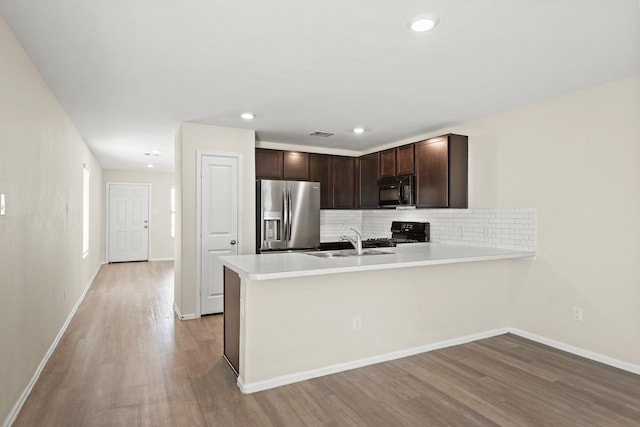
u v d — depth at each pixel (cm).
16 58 229
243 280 271
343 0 188
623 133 297
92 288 613
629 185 294
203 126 445
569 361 315
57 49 244
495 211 397
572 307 333
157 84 310
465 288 362
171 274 754
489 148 403
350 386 272
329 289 296
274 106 371
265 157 525
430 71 282
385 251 373
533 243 362
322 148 598
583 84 310
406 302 331
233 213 462
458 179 422
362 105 368
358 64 269
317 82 305
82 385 271
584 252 323
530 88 320
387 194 509
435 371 297
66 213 399
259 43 236
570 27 214
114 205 913
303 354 285
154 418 229
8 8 195
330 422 225
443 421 226
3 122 208
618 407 242
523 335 376
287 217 502
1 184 206
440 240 473
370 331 314
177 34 224
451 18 205
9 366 220
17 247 234
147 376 287
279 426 221
